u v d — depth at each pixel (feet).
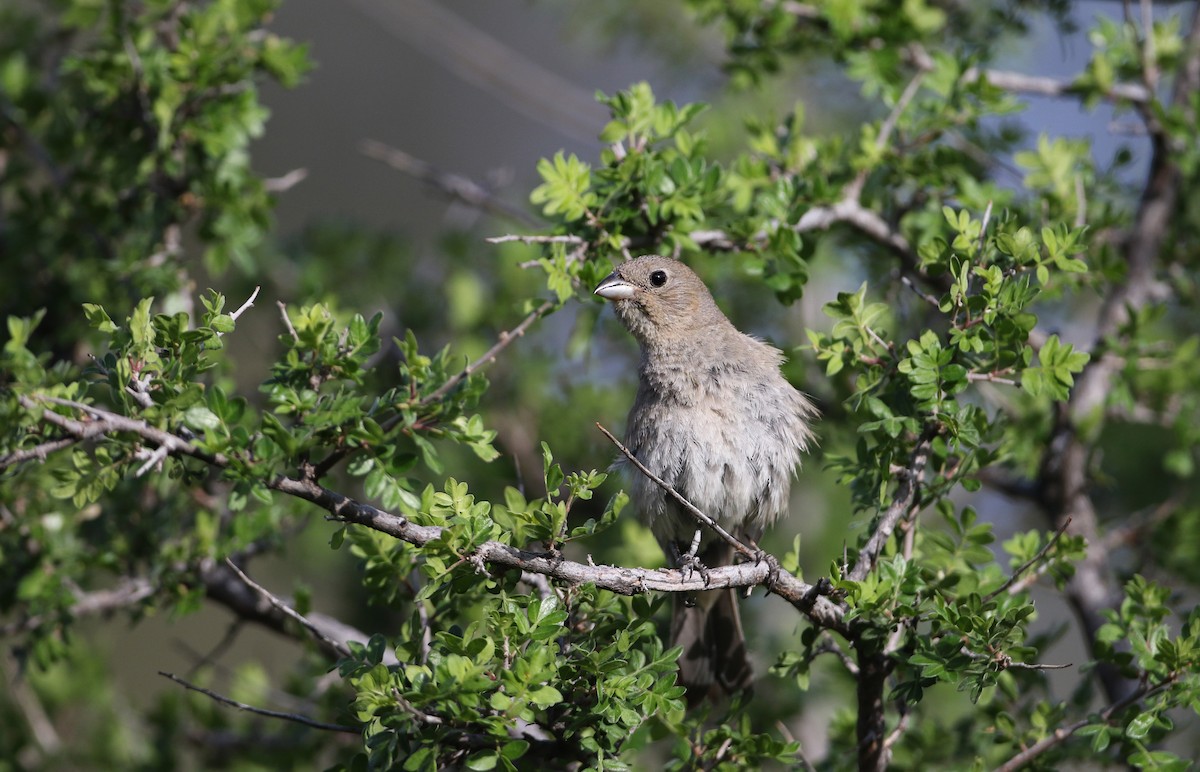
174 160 37.29
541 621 24.04
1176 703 26.66
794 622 50.52
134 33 37.93
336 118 86.17
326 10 86.28
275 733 41.37
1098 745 26.96
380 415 26.94
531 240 30.81
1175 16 42.47
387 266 51.80
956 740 32.76
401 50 87.71
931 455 30.14
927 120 37.09
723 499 35.70
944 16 43.39
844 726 32.94
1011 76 41.37
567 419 48.08
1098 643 29.19
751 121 36.58
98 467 24.20
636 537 37.99
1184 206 44.52
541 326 49.62
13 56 42.37
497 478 47.11
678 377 36.24
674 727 28.48
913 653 26.94
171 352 24.90
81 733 44.24
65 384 29.53
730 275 47.50
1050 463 41.09
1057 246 27.68
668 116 32.96
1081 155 39.22
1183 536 40.29
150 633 71.77
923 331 27.40
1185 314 50.42
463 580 24.45
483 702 23.48
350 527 28.81
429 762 23.26
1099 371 41.91
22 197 39.75
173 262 38.32
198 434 24.70
